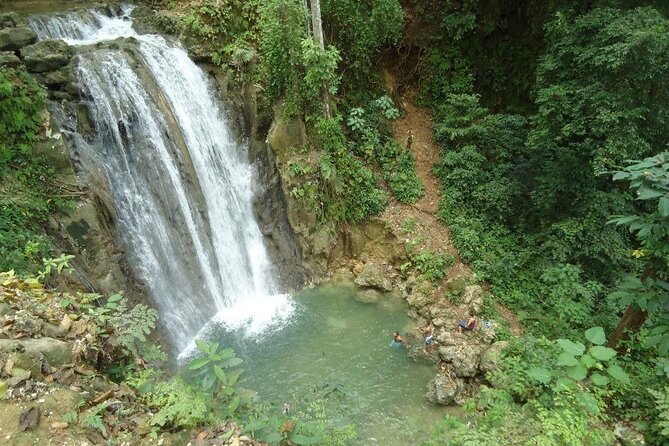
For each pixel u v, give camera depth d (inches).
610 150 394.9
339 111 583.5
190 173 470.0
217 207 499.2
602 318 411.2
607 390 273.4
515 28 634.2
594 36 413.4
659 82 398.3
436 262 490.0
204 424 211.6
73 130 392.5
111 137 415.2
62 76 397.4
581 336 394.3
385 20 557.0
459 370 382.0
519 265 484.1
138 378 238.2
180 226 449.4
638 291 248.2
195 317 439.2
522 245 511.5
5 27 411.5
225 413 227.8
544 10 581.9
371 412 352.2
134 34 510.6
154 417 201.6
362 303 486.6
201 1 539.8
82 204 367.9
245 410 277.0
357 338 432.8
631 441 254.4
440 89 664.4
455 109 596.1
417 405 359.6
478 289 458.3
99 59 424.8
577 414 242.4
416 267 500.7
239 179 532.4
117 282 374.3
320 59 483.5
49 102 385.1
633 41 363.3
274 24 477.7
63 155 368.8
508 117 579.8
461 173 557.3
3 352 201.9
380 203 557.9
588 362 202.4
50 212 354.6
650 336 237.5
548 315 430.0
